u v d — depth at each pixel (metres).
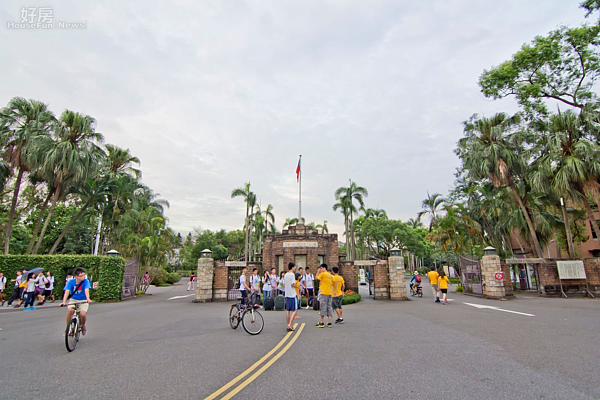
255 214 50.75
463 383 4.93
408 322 10.77
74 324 7.29
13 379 5.20
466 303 16.83
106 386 4.86
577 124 19.89
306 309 15.06
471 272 21.88
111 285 19.97
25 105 23.58
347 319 11.55
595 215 29.97
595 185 18.98
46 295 18.95
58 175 22.06
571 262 19.58
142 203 38.50
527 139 22.17
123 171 33.09
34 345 7.64
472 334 8.65
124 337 8.55
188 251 68.75
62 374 5.44
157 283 40.97
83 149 22.81
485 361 6.08
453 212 27.98
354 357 6.40
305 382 4.98
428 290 28.14
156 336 8.66
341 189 41.91
